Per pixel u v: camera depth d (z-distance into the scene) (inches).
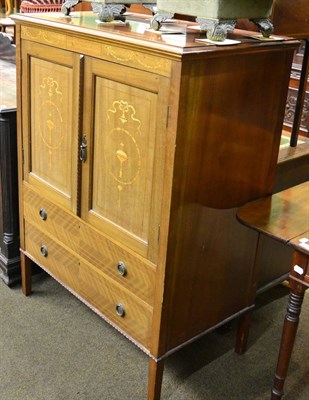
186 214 63.4
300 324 91.6
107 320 76.4
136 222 66.8
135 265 68.3
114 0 70.2
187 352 84.3
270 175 73.9
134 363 81.1
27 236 90.2
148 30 65.3
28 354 81.4
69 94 71.2
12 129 88.9
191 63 55.3
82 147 71.2
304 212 67.9
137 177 64.7
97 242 74.0
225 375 80.0
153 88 58.4
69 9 77.0
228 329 89.2
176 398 75.1
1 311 90.7
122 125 64.5
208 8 58.7
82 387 76.0
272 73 65.9
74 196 75.7
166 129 58.4
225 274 73.7
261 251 78.1
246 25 76.2
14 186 92.7
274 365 82.7
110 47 62.1
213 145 62.7
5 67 115.6
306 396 76.4
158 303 66.1
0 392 74.2
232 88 61.5
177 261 65.2
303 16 75.4
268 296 99.8
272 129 70.3
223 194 67.4
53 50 71.2
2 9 149.3
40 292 96.3
